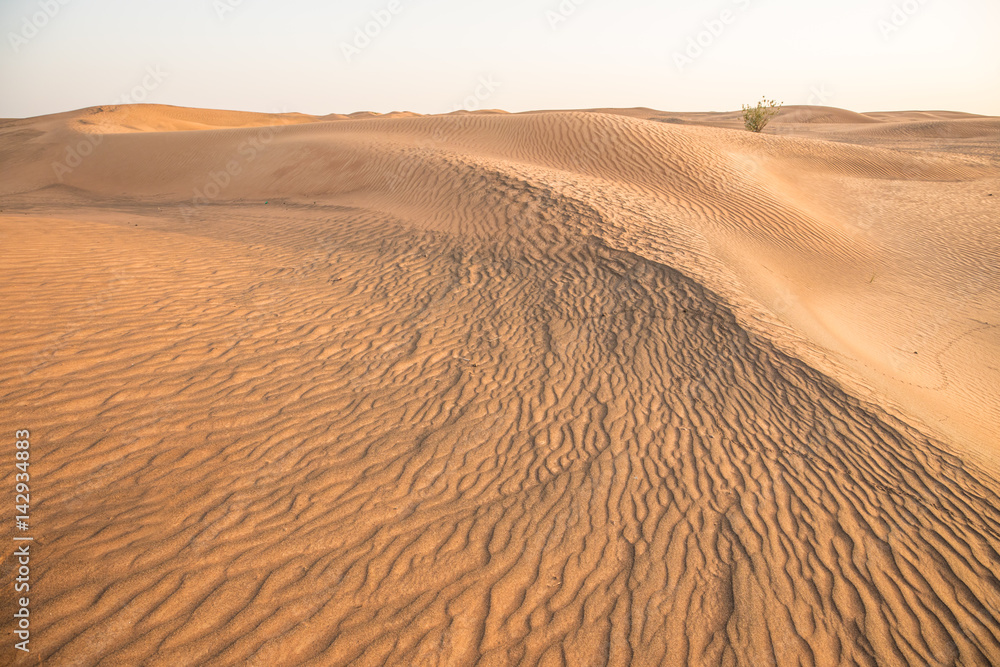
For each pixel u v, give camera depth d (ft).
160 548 12.83
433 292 29.58
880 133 147.33
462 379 22.26
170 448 15.97
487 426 19.48
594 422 19.75
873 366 24.86
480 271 31.71
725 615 12.50
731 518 15.25
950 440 18.58
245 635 11.28
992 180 68.08
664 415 19.93
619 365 23.16
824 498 15.79
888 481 16.38
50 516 12.93
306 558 13.41
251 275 29.37
